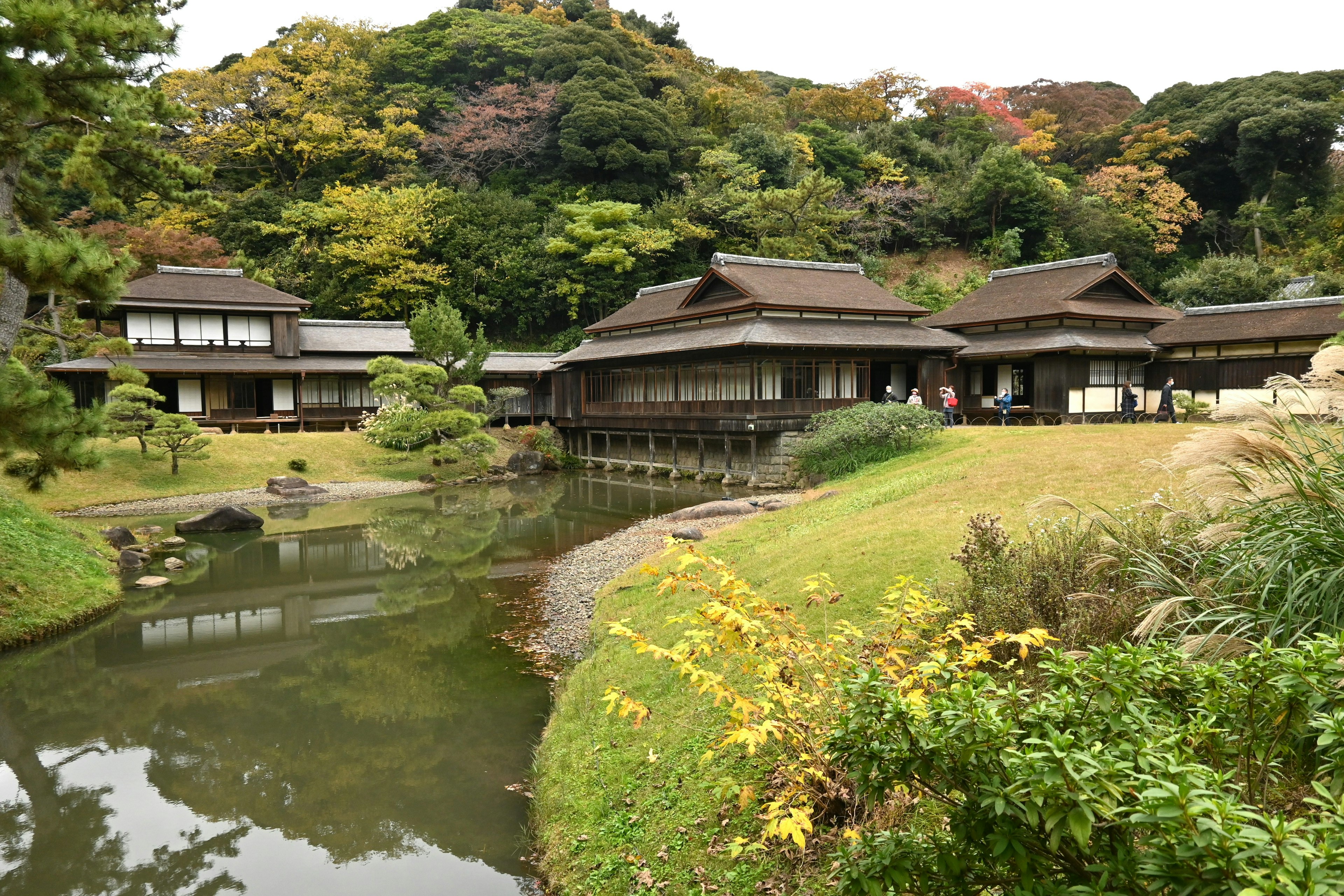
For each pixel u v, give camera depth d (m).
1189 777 2.81
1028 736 3.42
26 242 11.26
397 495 30.67
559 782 7.52
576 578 16.56
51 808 8.27
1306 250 53.56
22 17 11.61
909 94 83.44
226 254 52.12
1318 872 2.40
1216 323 31.47
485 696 10.66
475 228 55.97
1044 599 6.83
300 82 60.47
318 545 21.44
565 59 65.56
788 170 62.47
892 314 32.28
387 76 69.38
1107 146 74.50
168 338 37.66
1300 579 4.66
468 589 16.41
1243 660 3.67
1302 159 64.44
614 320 40.25
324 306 51.91
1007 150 64.62
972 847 3.60
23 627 13.65
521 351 56.00
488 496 30.11
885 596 9.02
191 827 7.84
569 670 11.29
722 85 71.38
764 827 5.67
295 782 8.60
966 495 14.29
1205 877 2.65
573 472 37.75
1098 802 2.96
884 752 3.65
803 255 53.78
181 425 28.94
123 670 12.27
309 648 13.02
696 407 31.31
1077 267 33.81
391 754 9.14
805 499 20.22
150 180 17.88
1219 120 64.88
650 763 7.16
